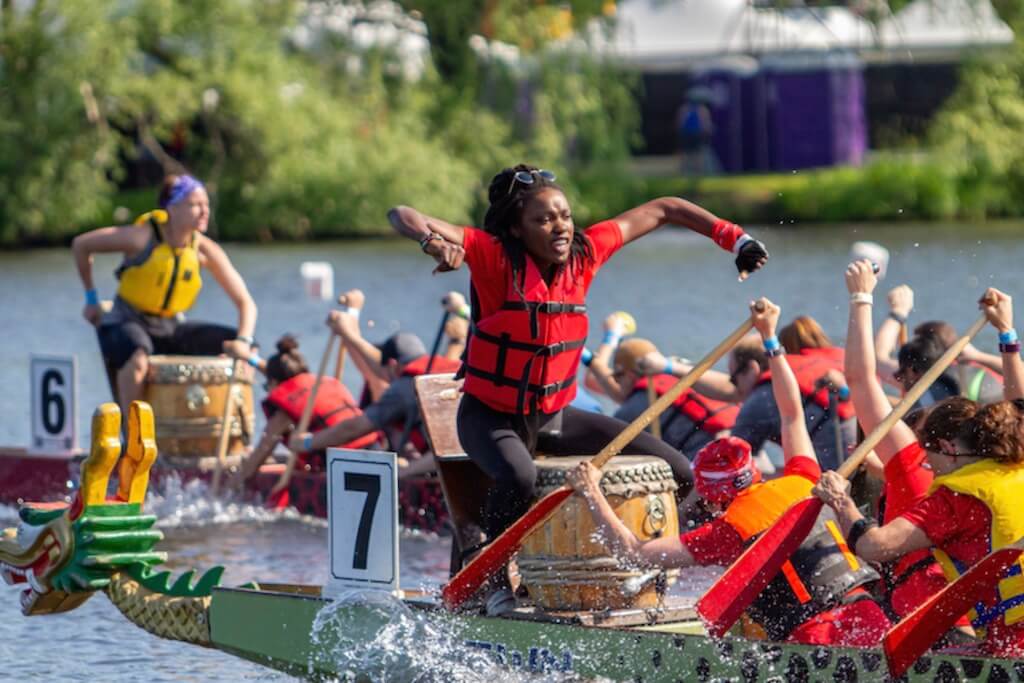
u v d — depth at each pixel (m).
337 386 42.72
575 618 22.98
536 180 22.95
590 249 23.70
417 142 126.50
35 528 27.48
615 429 24.59
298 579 33.88
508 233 23.23
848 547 20.23
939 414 20.55
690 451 35.62
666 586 23.86
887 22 143.12
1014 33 130.00
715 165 147.25
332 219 125.62
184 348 44.28
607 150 132.50
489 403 23.53
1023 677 18.84
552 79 128.00
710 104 146.38
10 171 120.88
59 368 44.12
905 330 34.84
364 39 128.38
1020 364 23.88
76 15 117.25
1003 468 20.12
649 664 21.70
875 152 153.75
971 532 19.98
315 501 41.44
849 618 20.69
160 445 43.09
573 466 23.23
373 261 107.75
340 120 126.25
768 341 22.64
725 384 36.06
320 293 56.91
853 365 23.17
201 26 121.25
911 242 108.81
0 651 28.62
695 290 86.00
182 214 42.66
